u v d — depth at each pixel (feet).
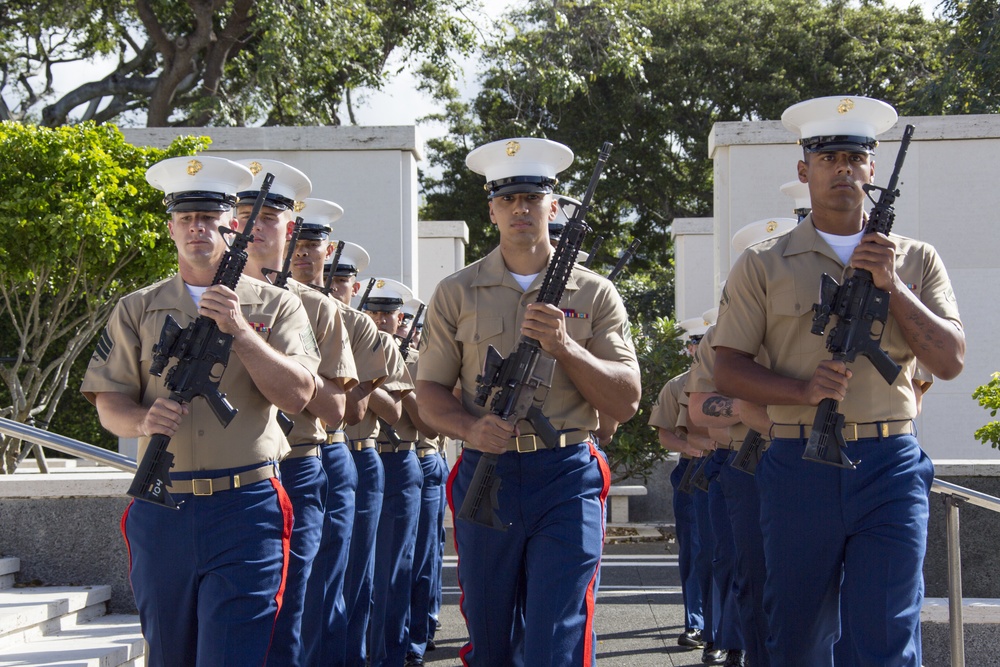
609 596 32.30
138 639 20.97
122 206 31.40
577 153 92.79
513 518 15.38
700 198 95.14
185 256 15.17
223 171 15.29
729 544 23.24
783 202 40.63
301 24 60.80
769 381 14.82
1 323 46.80
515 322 16.21
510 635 15.85
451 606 32.07
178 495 14.43
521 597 16.06
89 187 30.19
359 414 20.72
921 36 89.20
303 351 15.76
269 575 14.51
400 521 24.04
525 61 73.15
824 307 14.19
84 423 50.26
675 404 28.02
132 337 15.08
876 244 14.08
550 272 15.48
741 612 20.94
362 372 20.94
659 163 92.79
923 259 15.49
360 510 22.45
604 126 90.74
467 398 16.49
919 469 14.60
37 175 30.40
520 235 16.19
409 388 22.97
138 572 14.58
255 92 69.21
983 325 40.47
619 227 99.86
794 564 14.76
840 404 14.58
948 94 64.80
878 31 90.33
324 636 19.89
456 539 16.01
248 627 14.21
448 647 26.81
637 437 43.60
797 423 14.96
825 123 15.16
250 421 14.85
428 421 16.26
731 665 23.22
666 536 43.42
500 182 16.22
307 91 68.80
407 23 68.23
